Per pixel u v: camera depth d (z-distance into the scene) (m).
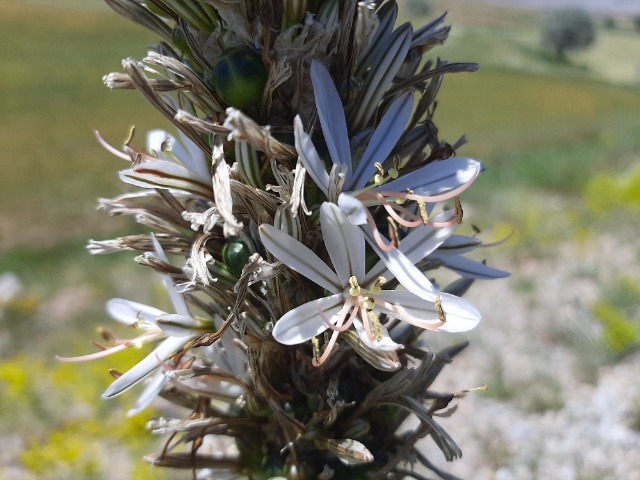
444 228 0.10
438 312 0.09
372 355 0.10
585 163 1.25
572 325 0.58
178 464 0.12
